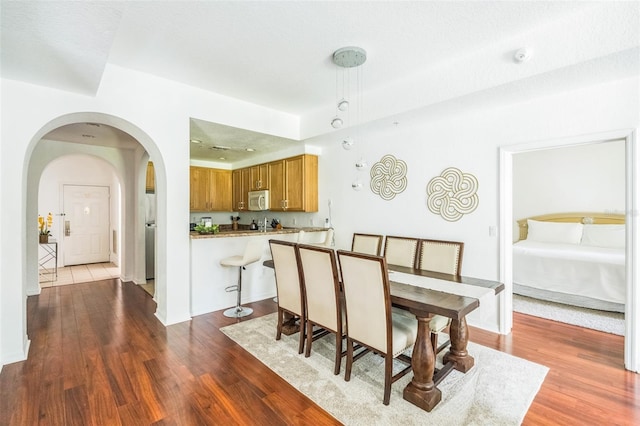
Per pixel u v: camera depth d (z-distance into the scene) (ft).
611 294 11.73
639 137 7.44
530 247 14.98
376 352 6.64
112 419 5.88
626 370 7.68
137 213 16.69
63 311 12.14
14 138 8.06
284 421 5.88
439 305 6.08
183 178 10.96
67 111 8.80
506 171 9.78
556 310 12.12
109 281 17.34
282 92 11.66
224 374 7.50
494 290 7.31
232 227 21.90
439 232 11.48
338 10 6.79
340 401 6.50
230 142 15.12
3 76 7.84
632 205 7.55
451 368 7.48
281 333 9.78
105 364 7.93
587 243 16.21
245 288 13.24
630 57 6.58
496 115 9.93
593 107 8.12
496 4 6.56
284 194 16.79
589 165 17.63
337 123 8.95
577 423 5.82
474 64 8.58
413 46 8.28
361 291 6.77
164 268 10.91
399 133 12.71
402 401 6.52
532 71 7.52
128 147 16.65
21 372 7.51
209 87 11.20
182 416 5.98
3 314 7.91
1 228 7.88
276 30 7.57
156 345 9.05
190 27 7.43
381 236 12.46
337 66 9.46
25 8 5.17
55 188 21.61
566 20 7.00
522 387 7.02
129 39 7.98
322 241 14.92
